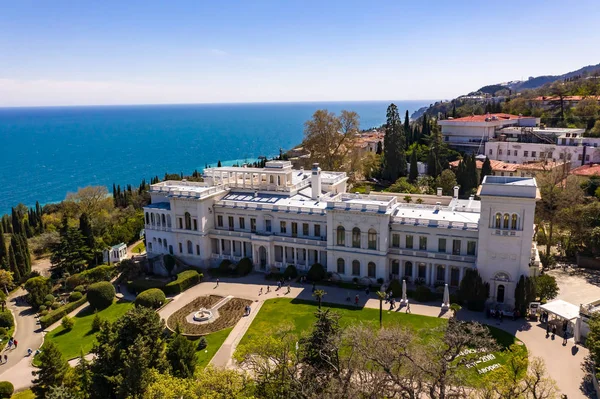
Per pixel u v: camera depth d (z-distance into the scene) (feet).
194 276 338.34
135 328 188.85
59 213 560.20
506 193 262.06
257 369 191.42
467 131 612.70
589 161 497.05
